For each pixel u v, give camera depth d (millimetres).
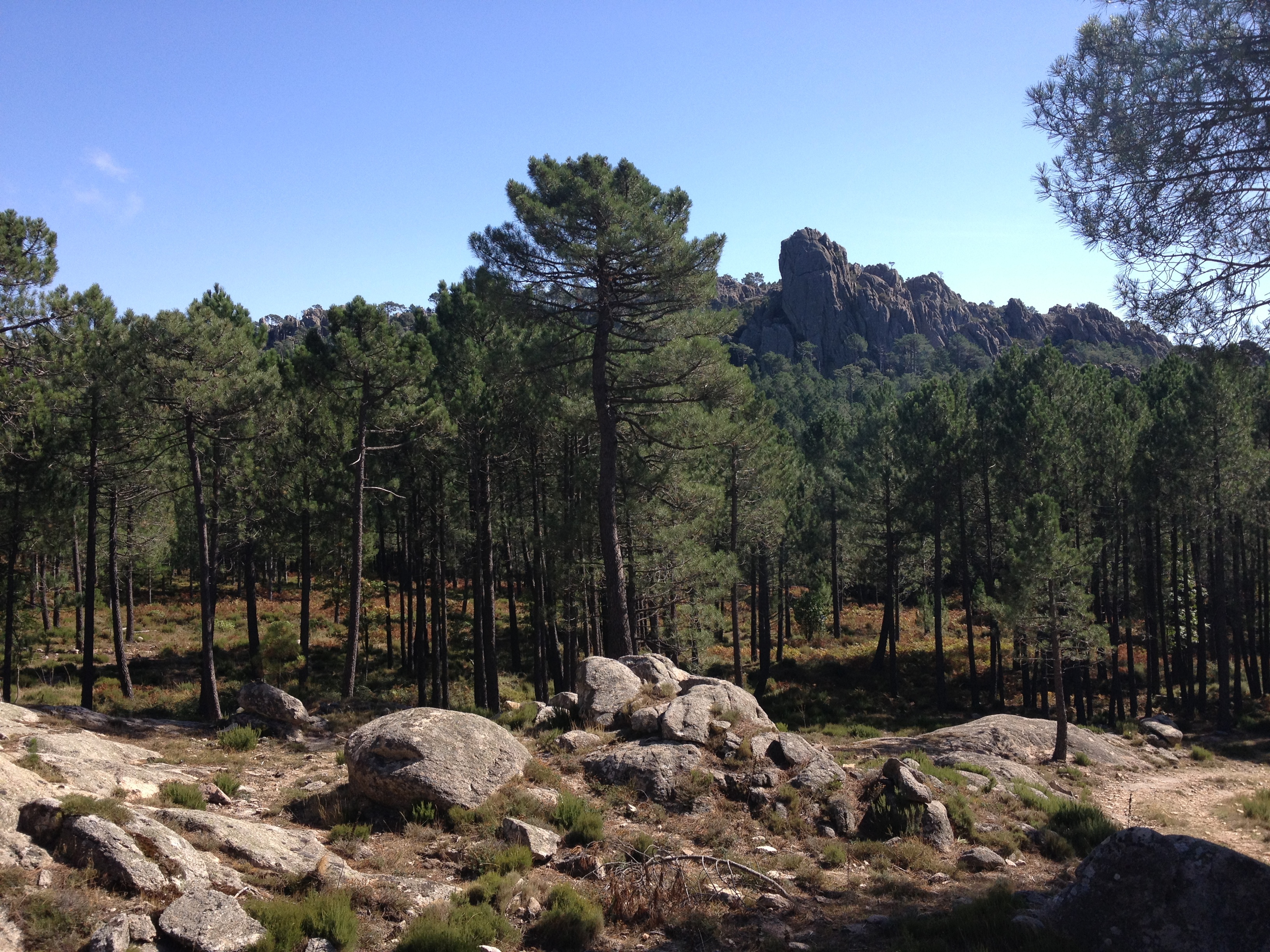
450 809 10703
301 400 27406
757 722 14562
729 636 48000
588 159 20781
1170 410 32719
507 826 10227
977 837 12328
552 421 24703
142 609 43344
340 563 34906
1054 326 166250
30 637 28562
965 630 48656
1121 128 9375
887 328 156500
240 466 26609
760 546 35250
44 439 21625
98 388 21391
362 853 9398
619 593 20875
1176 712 33438
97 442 22516
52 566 32844
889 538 40344
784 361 139125
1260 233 9055
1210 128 9031
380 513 32844
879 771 13633
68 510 22500
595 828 10398
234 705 23875
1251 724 30500
